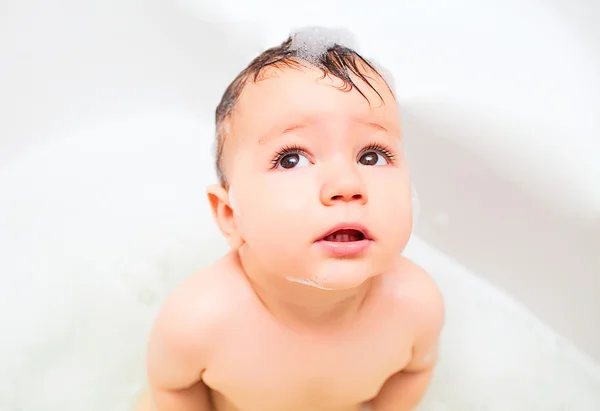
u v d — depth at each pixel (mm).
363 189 573
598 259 988
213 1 1299
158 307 1150
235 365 749
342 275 573
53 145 1301
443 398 1021
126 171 1326
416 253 1179
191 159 1374
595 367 998
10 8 1227
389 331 768
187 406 836
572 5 1119
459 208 1151
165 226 1268
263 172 610
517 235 1099
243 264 750
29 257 1165
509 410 994
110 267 1188
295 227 578
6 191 1224
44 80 1276
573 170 1047
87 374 1044
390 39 1230
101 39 1310
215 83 1348
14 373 1021
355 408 845
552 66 1129
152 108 1387
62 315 1111
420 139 1171
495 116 1125
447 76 1177
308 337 735
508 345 1066
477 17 1191
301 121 590
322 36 715
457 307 1114
